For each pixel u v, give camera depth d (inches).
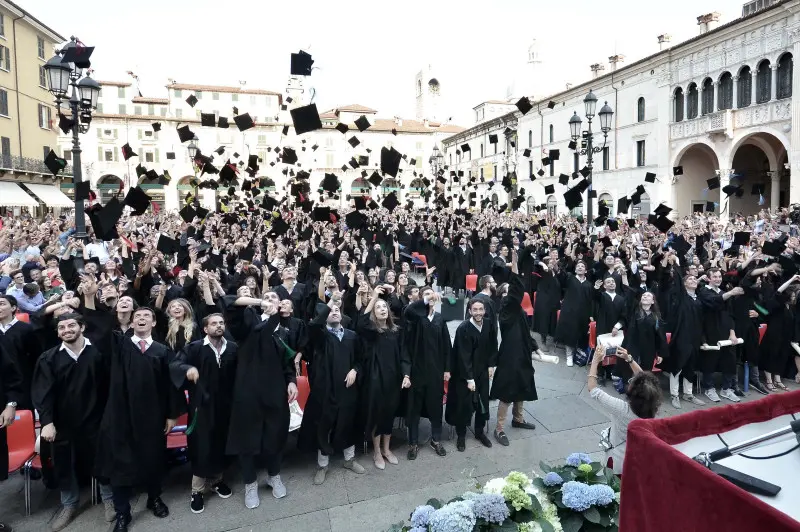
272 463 184.7
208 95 2395.4
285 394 188.4
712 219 908.6
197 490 178.2
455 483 194.5
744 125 1025.5
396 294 285.6
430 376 215.9
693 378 279.1
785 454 70.3
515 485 123.5
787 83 938.1
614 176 1412.4
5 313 187.5
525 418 256.5
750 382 307.9
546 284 391.2
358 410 207.5
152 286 286.4
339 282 360.2
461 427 223.6
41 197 1280.8
